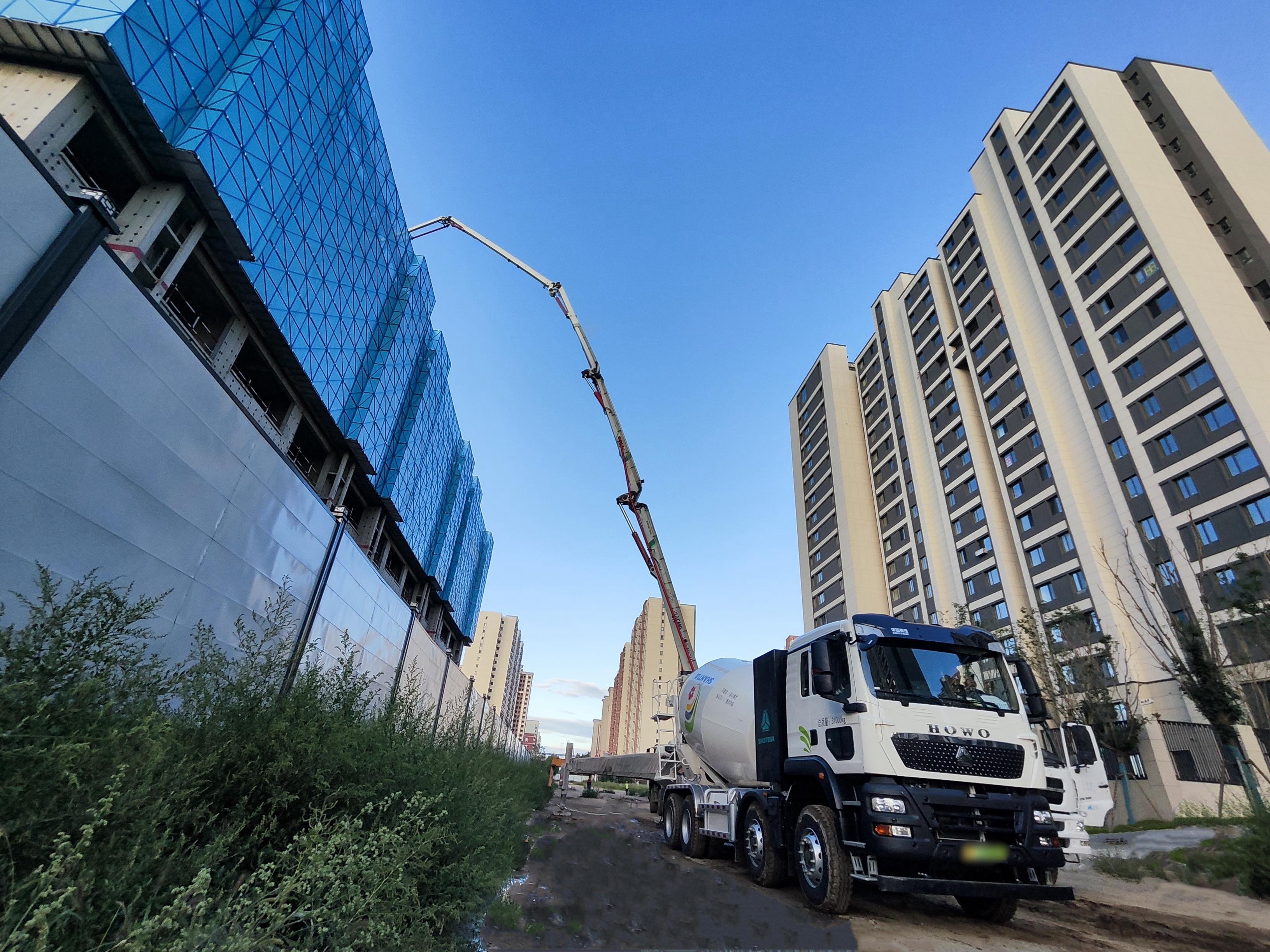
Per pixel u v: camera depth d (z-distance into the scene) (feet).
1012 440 125.80
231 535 25.81
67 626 11.23
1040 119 128.06
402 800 14.55
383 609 48.75
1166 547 89.86
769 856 23.63
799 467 222.48
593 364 67.72
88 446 17.69
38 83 49.75
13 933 5.79
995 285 133.39
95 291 17.53
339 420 105.19
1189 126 112.98
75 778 7.29
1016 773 19.77
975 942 17.94
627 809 63.46
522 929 16.30
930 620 144.87
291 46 73.87
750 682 31.58
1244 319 91.45
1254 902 23.98
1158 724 70.85
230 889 9.03
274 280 78.84
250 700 14.42
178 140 58.08
